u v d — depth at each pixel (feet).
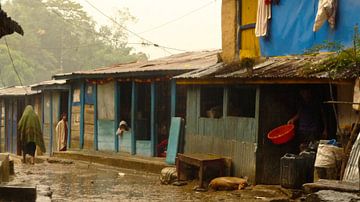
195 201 35.91
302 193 35.70
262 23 47.98
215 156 44.47
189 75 47.26
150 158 57.52
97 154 63.77
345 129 35.73
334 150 33.81
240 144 42.96
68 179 48.08
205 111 48.93
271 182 41.34
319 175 34.17
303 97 41.27
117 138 63.31
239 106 46.14
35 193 28.55
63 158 67.36
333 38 41.57
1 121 101.71
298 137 41.75
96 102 67.10
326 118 40.70
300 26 44.91
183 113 57.88
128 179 48.42
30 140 61.41
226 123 44.86
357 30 38.19
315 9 43.34
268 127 41.52
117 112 63.41
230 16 52.19
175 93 55.62
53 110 81.41
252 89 45.68
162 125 60.39
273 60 45.93
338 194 24.35
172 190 41.42
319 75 35.47
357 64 34.86
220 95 49.26
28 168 56.59
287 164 36.83
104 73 62.23
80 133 70.18
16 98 93.97
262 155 41.24
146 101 62.75
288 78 37.73
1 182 38.78
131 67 65.82
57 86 77.15
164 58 75.82
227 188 40.11
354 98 33.81
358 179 29.89
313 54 42.34
